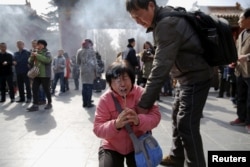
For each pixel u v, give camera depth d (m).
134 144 1.94
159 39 2.16
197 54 2.28
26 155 3.66
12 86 8.76
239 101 5.09
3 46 8.53
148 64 8.27
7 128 5.17
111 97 2.10
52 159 3.49
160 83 2.12
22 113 6.72
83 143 4.11
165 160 3.11
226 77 8.73
